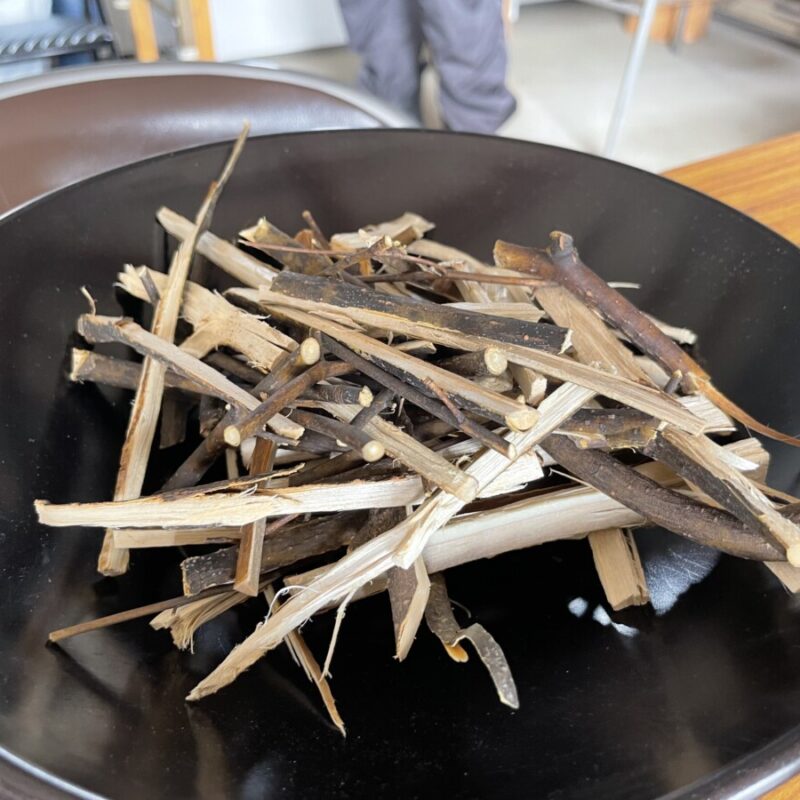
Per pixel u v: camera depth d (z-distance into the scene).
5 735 0.21
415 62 1.28
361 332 0.32
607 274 0.42
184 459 0.36
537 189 0.45
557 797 0.22
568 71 1.53
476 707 0.26
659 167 1.23
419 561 0.29
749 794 0.21
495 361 0.29
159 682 0.27
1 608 0.26
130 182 0.41
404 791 0.23
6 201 0.51
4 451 0.30
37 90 0.52
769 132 1.33
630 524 0.32
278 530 0.31
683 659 0.27
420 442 0.31
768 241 0.38
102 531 0.31
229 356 0.37
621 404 0.33
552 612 0.30
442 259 0.42
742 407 0.35
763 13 1.69
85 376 0.35
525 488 0.33
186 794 0.22
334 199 0.46
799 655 0.24
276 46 1.55
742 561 0.29
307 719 0.26
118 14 1.20
